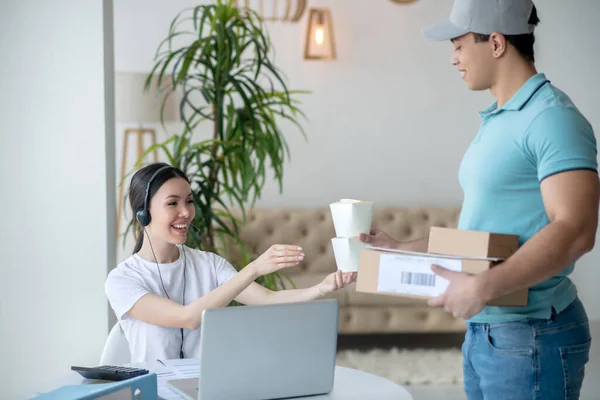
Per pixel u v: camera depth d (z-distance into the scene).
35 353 3.28
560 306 1.85
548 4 6.32
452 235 1.75
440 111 6.21
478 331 1.92
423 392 4.14
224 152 3.85
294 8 5.98
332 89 6.11
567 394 1.85
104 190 3.28
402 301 5.18
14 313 3.28
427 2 6.14
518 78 1.90
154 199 2.42
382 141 6.18
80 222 3.28
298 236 5.77
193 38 5.87
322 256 5.77
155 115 5.46
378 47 6.13
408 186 6.23
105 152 3.29
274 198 6.09
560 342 1.84
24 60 3.24
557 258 1.65
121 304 2.35
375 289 1.74
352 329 5.16
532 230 1.84
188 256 2.58
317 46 6.02
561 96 1.82
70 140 3.27
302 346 1.79
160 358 2.36
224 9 3.89
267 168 6.05
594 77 6.36
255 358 1.73
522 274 1.63
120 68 5.85
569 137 1.74
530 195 1.84
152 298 2.33
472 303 1.64
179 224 2.43
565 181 1.71
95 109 3.27
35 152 3.26
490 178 1.87
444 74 6.19
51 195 3.27
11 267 3.27
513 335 1.84
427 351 5.10
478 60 1.92
